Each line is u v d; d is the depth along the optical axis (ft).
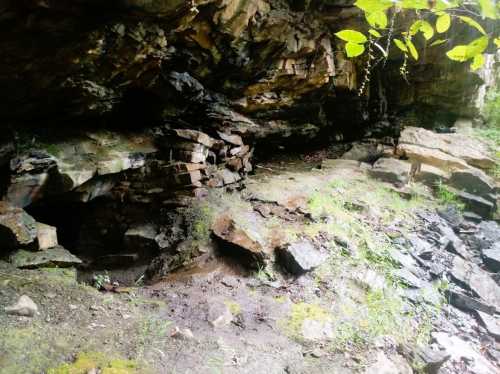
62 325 10.30
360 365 11.36
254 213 19.19
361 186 23.90
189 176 18.60
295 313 13.17
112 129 18.72
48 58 12.41
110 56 13.78
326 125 30.01
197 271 15.60
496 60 34.42
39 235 13.71
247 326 12.26
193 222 17.87
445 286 17.06
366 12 5.20
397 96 31.71
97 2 11.50
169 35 14.96
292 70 22.52
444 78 29.32
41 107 14.62
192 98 19.88
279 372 10.45
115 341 10.14
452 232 21.47
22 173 14.26
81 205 19.15
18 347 9.03
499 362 13.79
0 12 10.28
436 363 12.28
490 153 28.53
